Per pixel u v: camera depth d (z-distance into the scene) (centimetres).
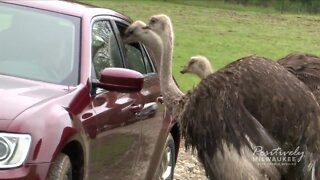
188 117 926
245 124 884
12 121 733
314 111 909
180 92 1089
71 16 946
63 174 766
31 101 776
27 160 726
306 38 4956
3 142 723
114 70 884
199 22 5538
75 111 810
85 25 938
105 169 888
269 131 895
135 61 1109
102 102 883
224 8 7712
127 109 949
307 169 907
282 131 898
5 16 930
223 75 916
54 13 945
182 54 3497
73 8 970
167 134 1141
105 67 962
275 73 912
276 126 895
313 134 905
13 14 933
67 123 777
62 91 834
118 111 916
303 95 908
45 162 736
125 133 945
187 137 939
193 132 922
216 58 3525
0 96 768
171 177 1212
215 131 896
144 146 1034
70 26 931
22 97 780
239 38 4619
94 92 874
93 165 845
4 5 943
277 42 4569
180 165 1486
